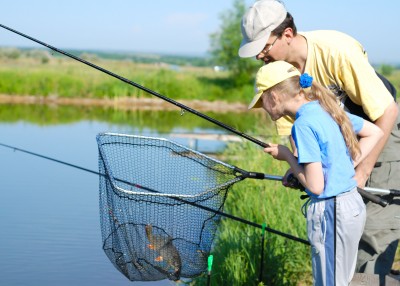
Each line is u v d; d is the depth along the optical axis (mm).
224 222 7527
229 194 8273
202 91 29531
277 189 7934
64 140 15414
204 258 4414
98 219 8406
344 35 4449
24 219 8289
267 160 9367
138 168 4781
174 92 28969
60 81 28438
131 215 4238
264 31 4332
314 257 4090
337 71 4336
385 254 4762
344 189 3982
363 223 4066
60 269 6680
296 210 7199
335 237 3990
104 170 4320
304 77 3980
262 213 7398
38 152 13516
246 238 6453
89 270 6719
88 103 27531
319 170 3912
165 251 4316
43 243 7379
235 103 28844
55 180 10695
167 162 4750
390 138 4699
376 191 4500
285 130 4824
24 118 20578
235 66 31969
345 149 4012
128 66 39438
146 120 20594
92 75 29484
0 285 6277
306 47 4406
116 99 27969
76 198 9445
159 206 4262
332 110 3988
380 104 4293
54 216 8414
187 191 4734
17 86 28219
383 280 4555
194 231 4355
